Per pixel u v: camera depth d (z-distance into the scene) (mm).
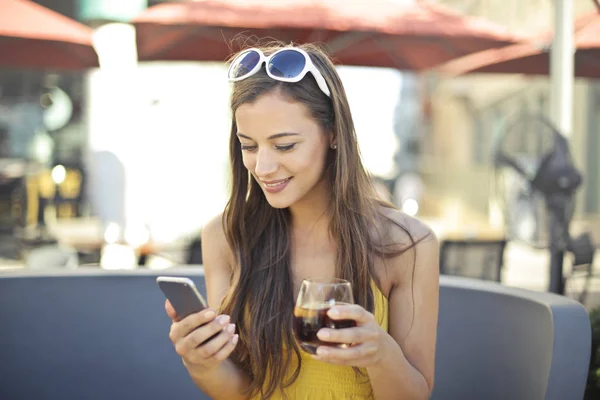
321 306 1376
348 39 5137
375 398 1698
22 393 2453
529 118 4289
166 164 6328
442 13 5441
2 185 8844
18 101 10078
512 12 10039
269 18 4895
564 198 4215
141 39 5211
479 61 6008
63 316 2492
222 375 1729
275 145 1651
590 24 5316
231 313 1826
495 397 2100
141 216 6020
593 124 10586
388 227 1813
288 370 1780
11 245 8078
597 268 6414
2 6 5086
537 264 8031
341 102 1725
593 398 2311
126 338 2521
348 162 1740
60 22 5137
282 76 1633
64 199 7609
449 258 4934
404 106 15406
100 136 5938
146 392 2508
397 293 1803
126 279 2539
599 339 2338
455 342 2254
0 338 2436
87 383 2500
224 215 1898
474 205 13719
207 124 6773
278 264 1838
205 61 5668
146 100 6238
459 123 16969
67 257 5539
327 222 1843
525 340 1995
